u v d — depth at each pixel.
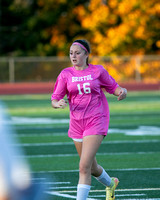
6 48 139.38
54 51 130.50
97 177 17.45
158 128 46.53
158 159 30.41
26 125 49.41
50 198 19.31
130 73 108.50
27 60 108.38
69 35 133.25
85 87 16.47
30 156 31.77
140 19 116.44
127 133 43.06
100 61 108.19
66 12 133.62
